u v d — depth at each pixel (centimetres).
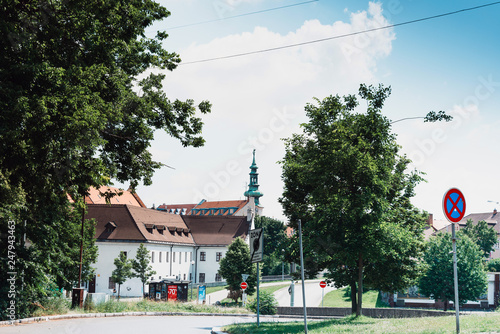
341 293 7294
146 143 2003
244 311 4422
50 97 1236
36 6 1351
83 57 1507
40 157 1312
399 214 2880
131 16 1557
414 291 6059
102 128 1356
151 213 8056
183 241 8644
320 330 1591
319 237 2200
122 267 5844
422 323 1588
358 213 2050
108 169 1869
